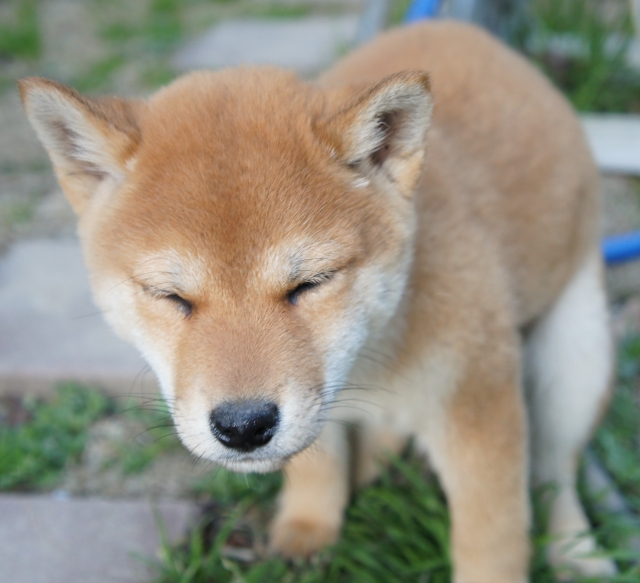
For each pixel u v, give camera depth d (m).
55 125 0.47
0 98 1.14
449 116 0.56
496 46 0.60
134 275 0.45
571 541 0.54
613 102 0.99
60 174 0.48
